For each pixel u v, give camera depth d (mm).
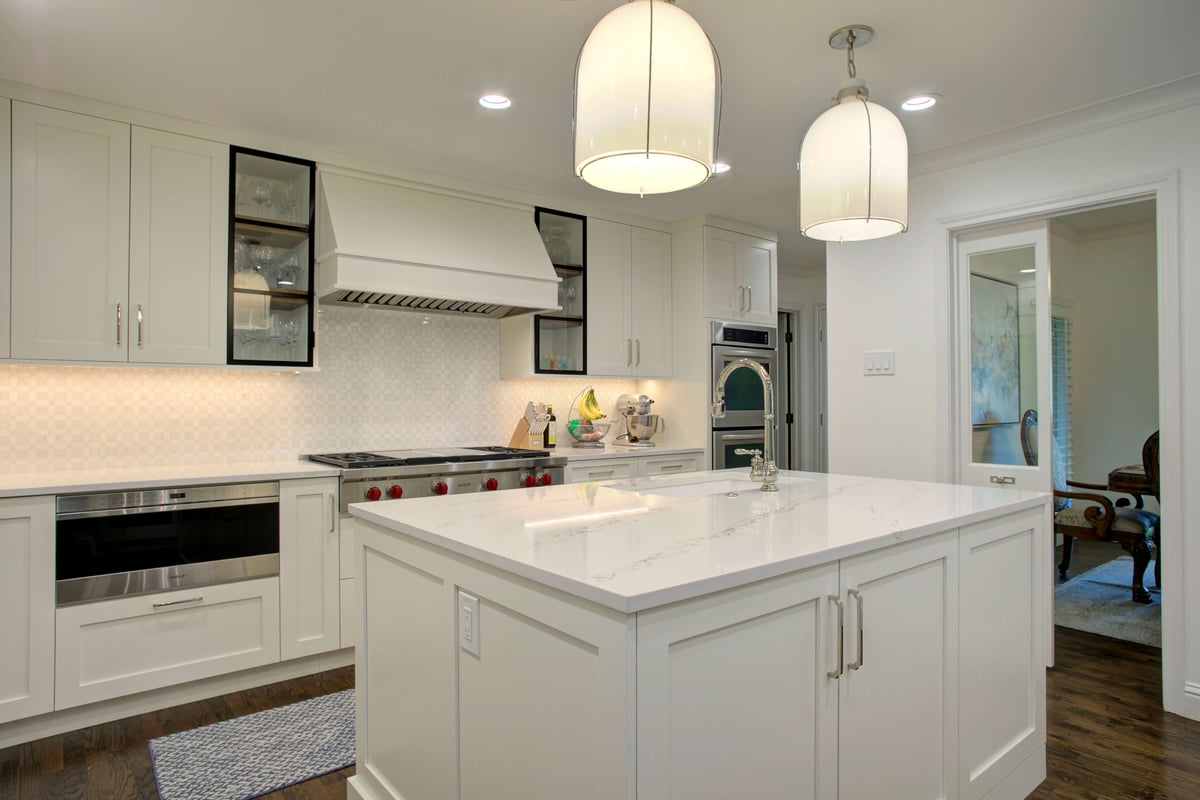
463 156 3418
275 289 3209
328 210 3232
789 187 3953
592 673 1134
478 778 1450
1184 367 2643
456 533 1541
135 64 2479
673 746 1127
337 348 3664
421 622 1653
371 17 2191
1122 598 4176
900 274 3549
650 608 1082
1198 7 2133
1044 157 3084
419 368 3953
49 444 2908
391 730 1793
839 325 3777
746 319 4816
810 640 1385
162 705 2672
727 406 4707
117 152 2807
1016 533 2064
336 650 3104
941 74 2574
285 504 2924
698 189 3994
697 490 2488
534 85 2670
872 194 1911
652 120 1467
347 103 2820
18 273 2602
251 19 2195
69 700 2441
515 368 4133
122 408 3072
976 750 1876
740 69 2549
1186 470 2619
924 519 1719
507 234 3832
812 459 6617
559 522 1670
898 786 1611
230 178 3068
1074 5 2125
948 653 1765
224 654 2768
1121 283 5488
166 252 2908
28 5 2100
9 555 2348
